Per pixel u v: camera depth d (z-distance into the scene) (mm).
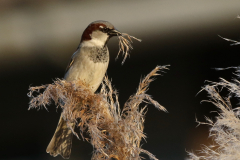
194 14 9320
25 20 9727
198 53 8984
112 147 2904
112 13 9734
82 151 8773
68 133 4602
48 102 3174
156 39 9523
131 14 9656
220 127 2561
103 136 2947
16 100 9625
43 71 9453
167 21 9578
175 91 8938
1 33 9516
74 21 9734
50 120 9711
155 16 9633
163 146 8102
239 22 8734
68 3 9898
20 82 9477
